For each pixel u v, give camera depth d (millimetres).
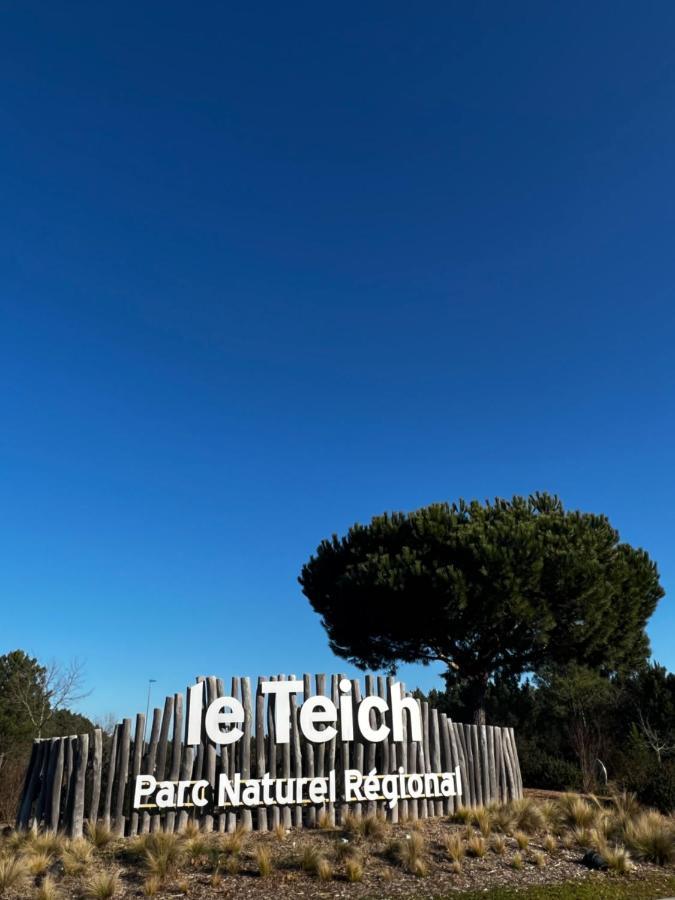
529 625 19984
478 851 10672
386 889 9227
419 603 20312
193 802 11617
